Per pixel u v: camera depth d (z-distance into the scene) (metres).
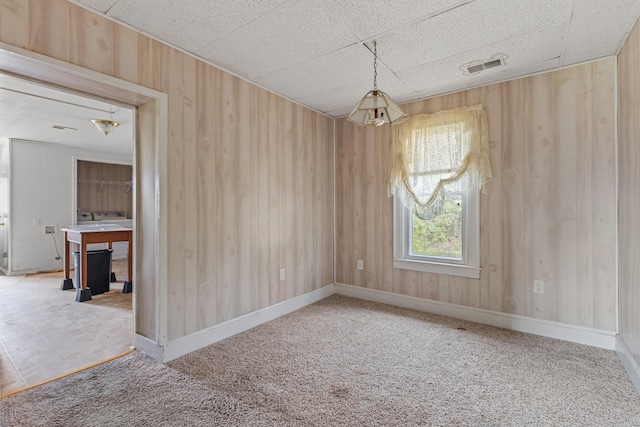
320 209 3.76
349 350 2.40
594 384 1.92
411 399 1.79
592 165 2.45
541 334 2.67
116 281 4.67
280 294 3.20
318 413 1.66
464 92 3.03
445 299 3.17
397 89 3.03
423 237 3.36
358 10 1.85
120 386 1.91
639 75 1.87
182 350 2.31
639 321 1.87
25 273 5.28
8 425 1.56
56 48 1.70
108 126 3.94
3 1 1.53
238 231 2.76
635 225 1.95
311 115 3.62
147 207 2.26
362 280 3.77
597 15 1.88
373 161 3.66
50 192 5.63
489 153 2.89
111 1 1.77
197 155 2.42
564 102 2.55
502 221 2.84
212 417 1.63
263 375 2.04
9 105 3.54
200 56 2.41
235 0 1.76
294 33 2.10
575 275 2.52
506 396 1.81
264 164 3.02
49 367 2.13
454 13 1.88
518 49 2.29
